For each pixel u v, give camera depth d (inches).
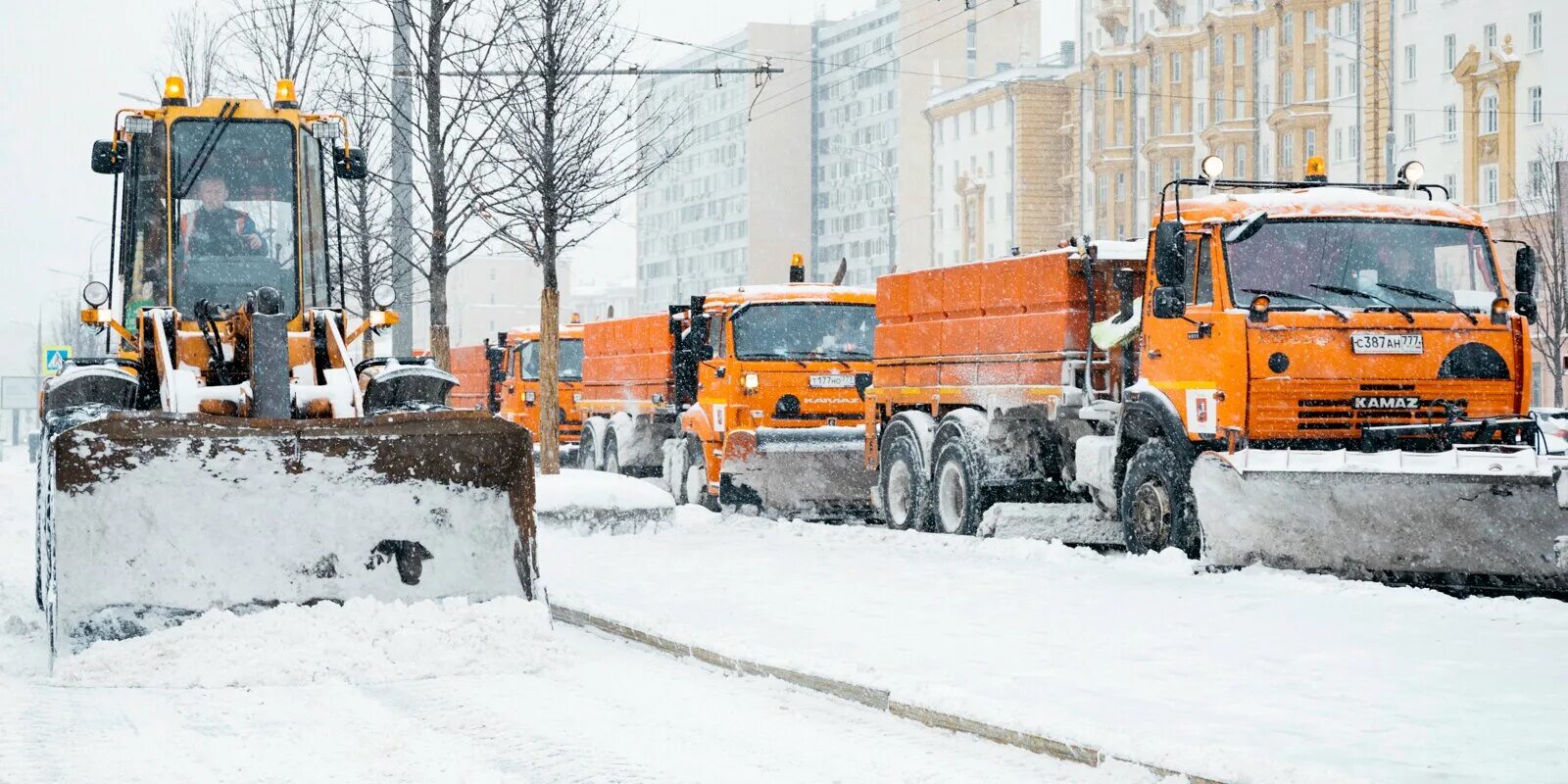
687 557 668.1
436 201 888.3
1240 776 281.6
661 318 1126.4
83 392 488.7
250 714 366.0
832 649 429.1
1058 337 722.8
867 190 5826.8
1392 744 312.0
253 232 543.5
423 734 344.5
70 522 420.5
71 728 351.3
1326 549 558.9
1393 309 606.5
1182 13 3612.2
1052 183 4325.8
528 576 458.3
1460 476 536.1
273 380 461.1
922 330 847.1
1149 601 512.1
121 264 538.3
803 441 928.3
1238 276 608.7
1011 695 364.5
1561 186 844.0
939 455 808.3
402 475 449.1
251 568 433.1
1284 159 3243.1
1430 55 2834.6
